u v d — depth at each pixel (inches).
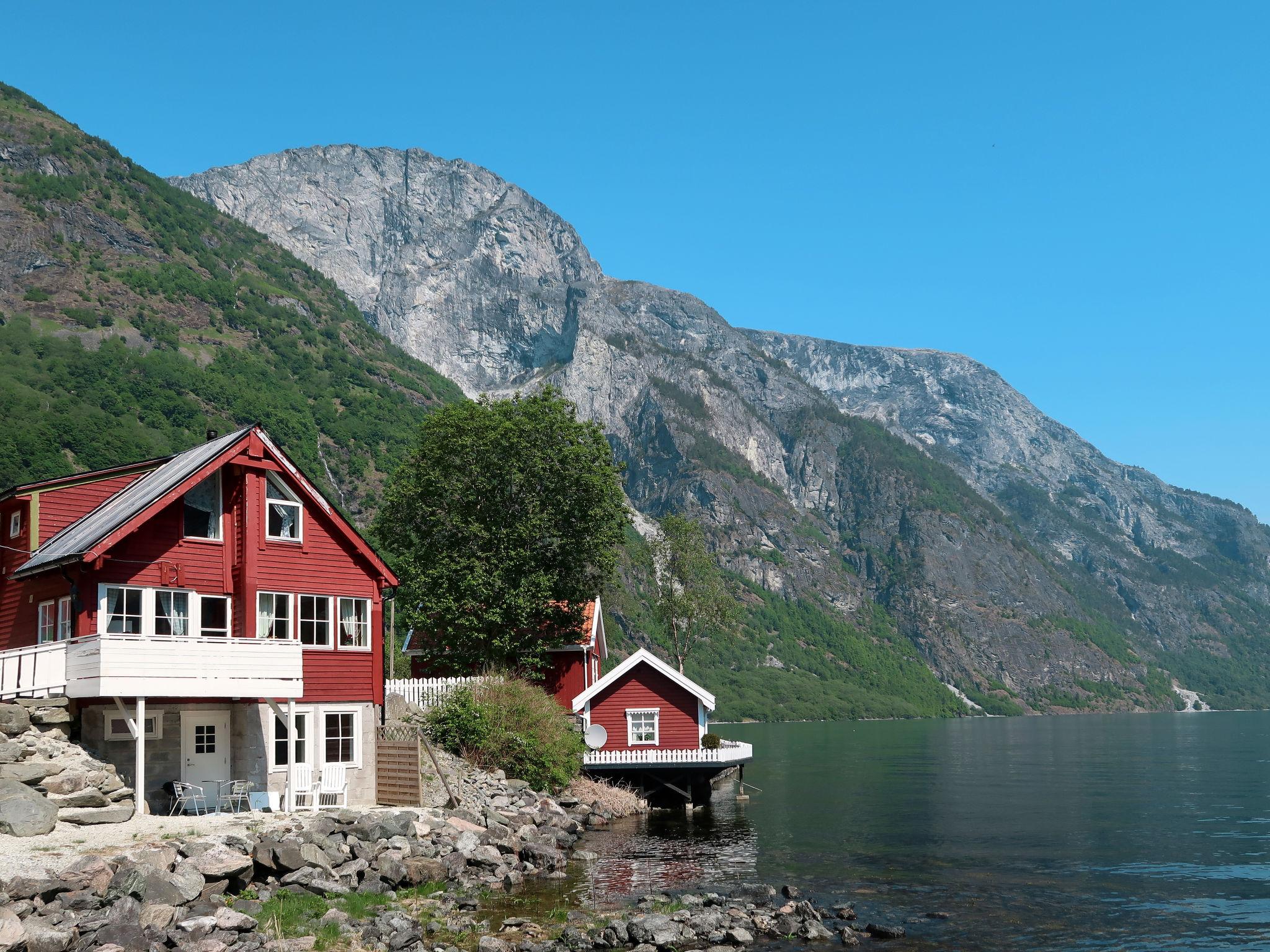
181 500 1446.9
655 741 2278.5
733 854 1643.7
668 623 4010.8
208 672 1331.2
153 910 906.1
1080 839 1903.3
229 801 1362.0
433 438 2460.6
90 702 1315.2
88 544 1347.2
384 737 1695.4
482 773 1836.9
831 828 2003.0
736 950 1048.8
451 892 1202.6
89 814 1152.2
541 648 2384.4
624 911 1168.8
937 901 1323.8
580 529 2421.3
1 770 1147.3
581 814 1966.0
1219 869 1585.9
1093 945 1110.4
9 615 1544.0
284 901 1031.0
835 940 1105.4
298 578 1549.0
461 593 2319.1
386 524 2463.1
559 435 2472.9
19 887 883.4
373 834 1270.9
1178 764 4124.0
